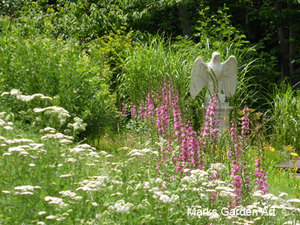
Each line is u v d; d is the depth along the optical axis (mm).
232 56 9727
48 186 3592
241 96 11758
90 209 3510
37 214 3268
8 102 7289
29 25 9062
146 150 4812
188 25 16406
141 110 8672
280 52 16578
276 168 8234
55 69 7832
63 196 3514
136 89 10695
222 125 8781
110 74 10422
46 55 7973
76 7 14445
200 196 3932
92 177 3963
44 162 4125
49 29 9516
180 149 4793
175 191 3814
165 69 10758
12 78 7629
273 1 17141
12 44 8008
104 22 14078
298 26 15906
